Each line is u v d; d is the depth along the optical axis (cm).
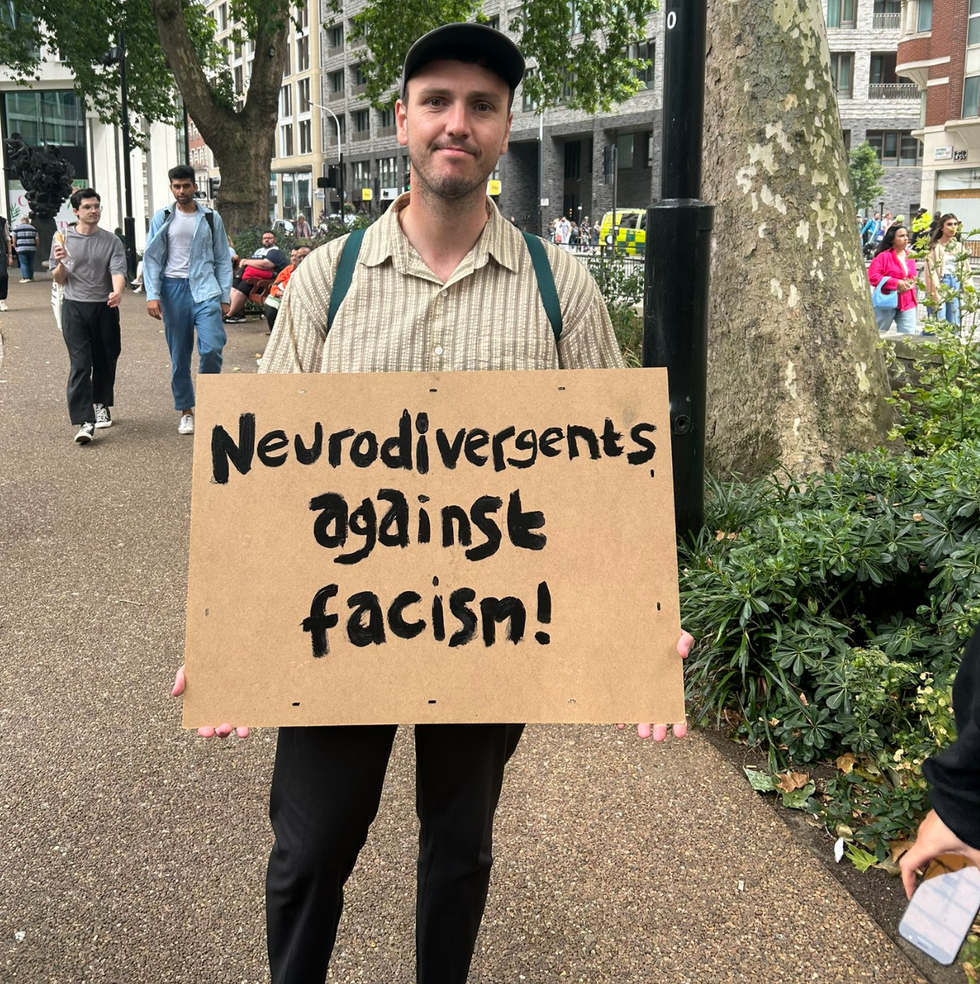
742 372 546
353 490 194
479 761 199
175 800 320
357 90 7869
